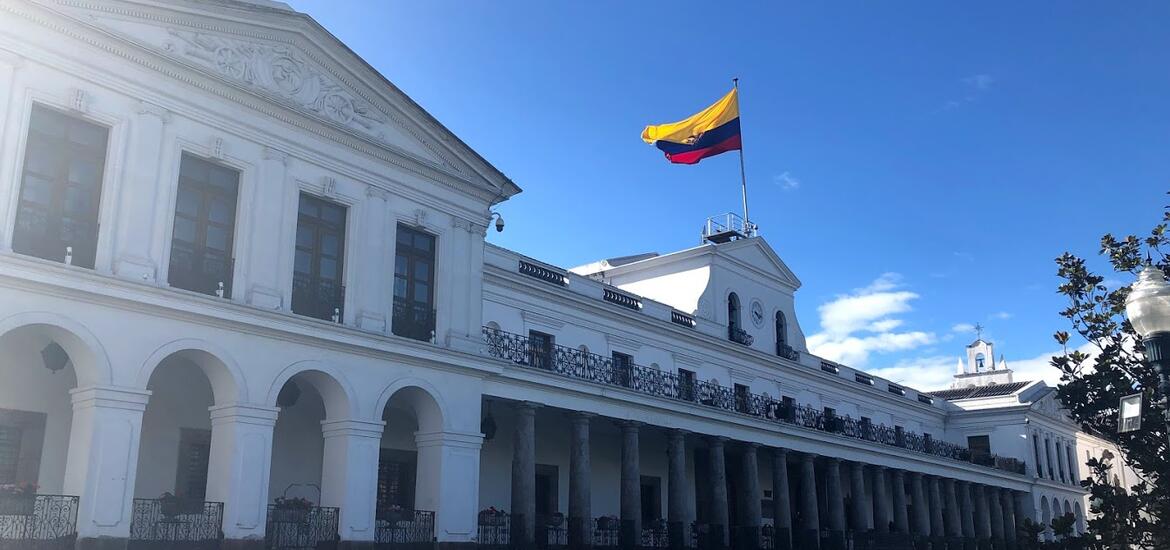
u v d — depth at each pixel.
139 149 18.41
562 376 26.08
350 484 20.56
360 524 20.56
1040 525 11.49
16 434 18.31
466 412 23.44
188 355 18.89
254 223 20.09
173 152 19.00
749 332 40.78
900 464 42.72
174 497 18.23
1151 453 11.14
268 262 20.14
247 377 19.19
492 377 24.36
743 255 41.34
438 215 24.22
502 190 25.72
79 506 16.36
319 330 20.50
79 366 17.34
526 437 25.05
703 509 36.56
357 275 21.92
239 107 20.23
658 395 29.19
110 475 16.77
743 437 33.09
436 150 24.33
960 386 68.00
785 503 34.44
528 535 24.14
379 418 21.45
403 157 23.25
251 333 19.45
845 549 37.19
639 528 27.72
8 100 16.72
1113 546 11.08
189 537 17.84
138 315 17.73
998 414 56.56
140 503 17.66
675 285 40.06
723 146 38.31
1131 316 10.50
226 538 18.22
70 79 17.64
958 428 57.72
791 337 43.88
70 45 17.64
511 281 29.05
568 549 25.66
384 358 21.89
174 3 19.08
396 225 23.11
